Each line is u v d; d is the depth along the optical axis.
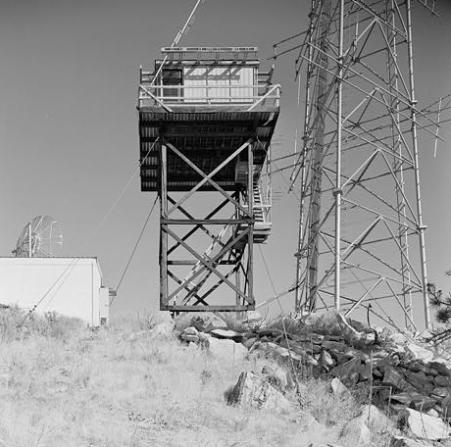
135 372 19.72
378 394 18.45
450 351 20.80
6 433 13.83
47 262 40.94
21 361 20.05
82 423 15.14
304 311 28.91
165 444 14.53
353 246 29.41
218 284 35.09
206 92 31.88
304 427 16.34
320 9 32.81
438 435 16.17
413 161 31.03
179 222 31.67
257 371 20.06
